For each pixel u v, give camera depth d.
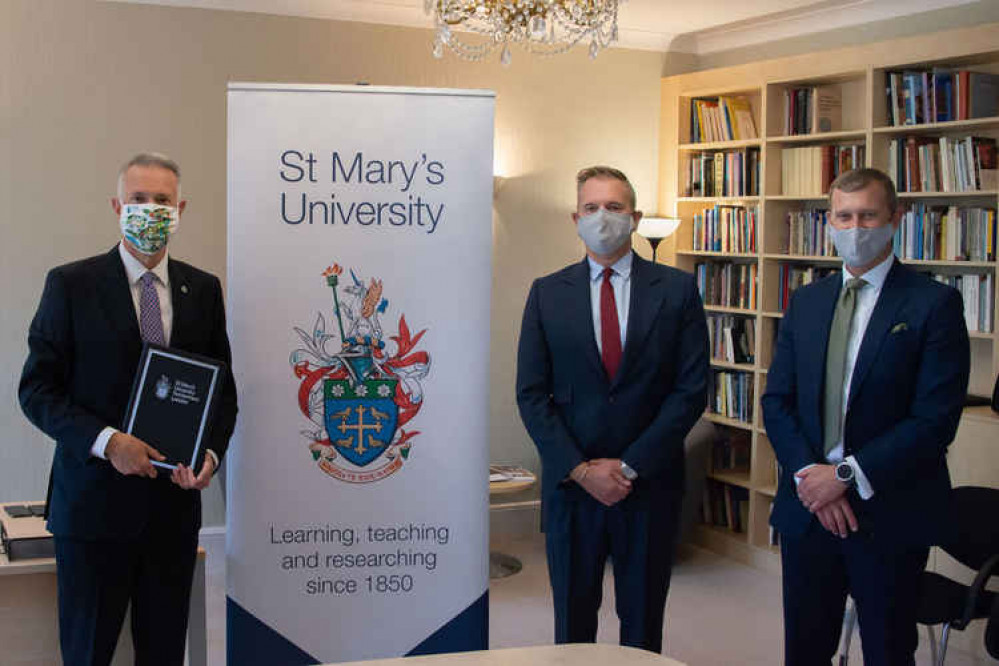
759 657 4.24
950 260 4.71
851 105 5.43
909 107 4.89
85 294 2.54
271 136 2.55
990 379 4.73
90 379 2.53
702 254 6.05
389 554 2.64
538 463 6.11
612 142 6.18
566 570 2.82
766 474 5.63
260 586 2.62
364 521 2.63
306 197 2.56
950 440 2.64
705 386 2.87
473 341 2.63
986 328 4.61
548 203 6.04
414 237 2.59
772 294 5.63
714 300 6.04
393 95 2.57
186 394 2.49
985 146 4.60
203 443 2.48
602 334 2.87
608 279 2.90
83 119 4.99
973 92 4.62
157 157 2.58
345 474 2.62
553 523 2.86
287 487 2.61
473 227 2.61
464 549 2.66
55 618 2.89
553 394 2.93
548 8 3.90
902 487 2.66
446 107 2.58
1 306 4.93
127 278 2.60
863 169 2.72
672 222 5.93
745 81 5.66
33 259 4.96
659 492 2.80
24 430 4.98
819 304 2.82
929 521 2.65
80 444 2.44
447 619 2.67
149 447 2.46
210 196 5.23
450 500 2.65
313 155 2.56
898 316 2.67
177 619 2.64
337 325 2.59
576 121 6.07
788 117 5.53
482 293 2.62
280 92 2.55
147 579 2.61
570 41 5.96
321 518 2.62
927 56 4.72
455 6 3.97
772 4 5.34
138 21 5.04
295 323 2.58
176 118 5.14
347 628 2.65
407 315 2.61
